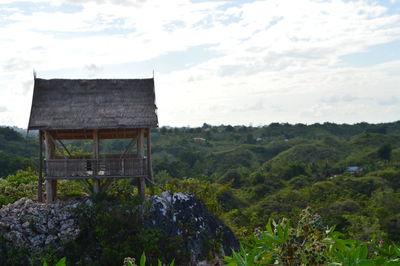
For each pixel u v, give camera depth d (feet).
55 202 55.06
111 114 56.13
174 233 52.70
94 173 54.80
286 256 9.43
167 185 64.85
